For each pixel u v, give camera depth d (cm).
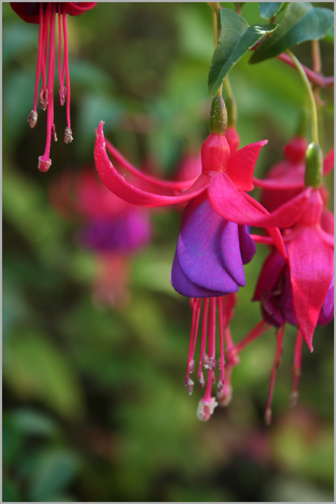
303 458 94
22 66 60
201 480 90
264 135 82
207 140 41
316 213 41
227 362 43
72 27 84
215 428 97
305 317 41
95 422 94
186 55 69
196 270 40
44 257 95
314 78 45
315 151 41
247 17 51
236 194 40
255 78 63
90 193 76
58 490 51
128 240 76
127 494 82
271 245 43
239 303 92
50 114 41
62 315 96
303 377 106
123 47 95
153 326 95
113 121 62
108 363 92
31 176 97
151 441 86
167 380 92
